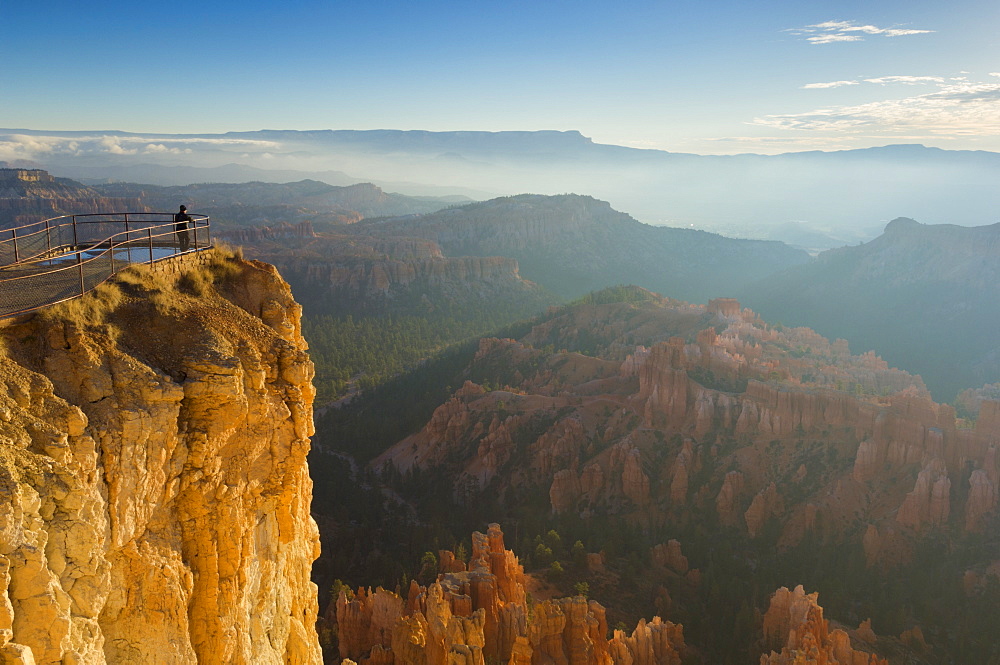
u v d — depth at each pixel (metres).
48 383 13.18
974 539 111.62
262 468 17.22
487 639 63.22
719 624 89.50
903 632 88.38
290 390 18.11
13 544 11.06
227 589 15.72
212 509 15.50
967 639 89.25
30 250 19.44
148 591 13.86
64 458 12.43
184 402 15.32
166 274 18.45
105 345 14.72
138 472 13.88
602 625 66.19
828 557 111.19
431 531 112.19
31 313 14.30
